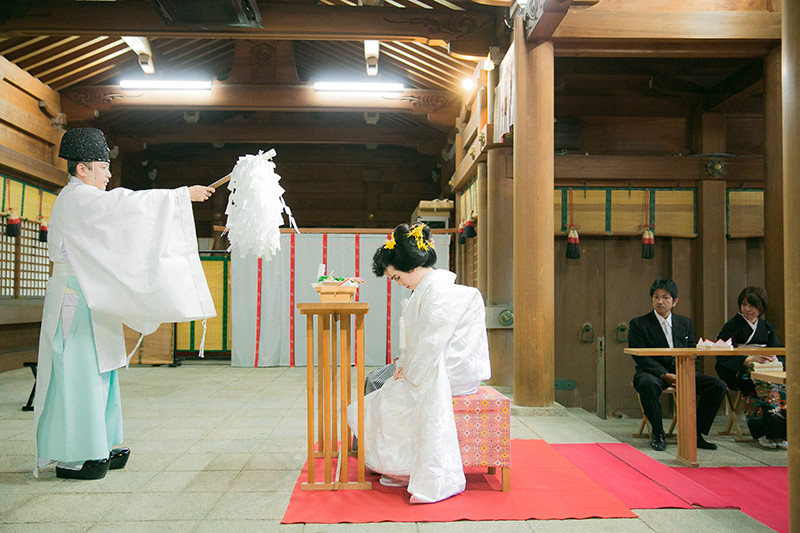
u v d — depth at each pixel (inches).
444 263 346.9
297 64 417.7
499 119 232.5
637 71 263.3
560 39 190.5
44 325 119.0
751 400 171.9
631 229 259.1
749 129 270.1
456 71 314.2
